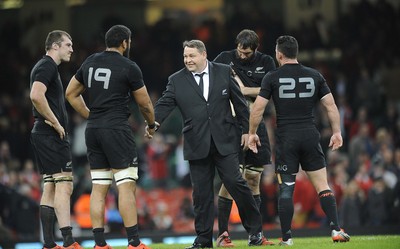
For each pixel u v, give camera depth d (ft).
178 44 331.16
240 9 337.72
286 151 121.29
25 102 306.35
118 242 192.85
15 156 282.97
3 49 343.87
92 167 115.55
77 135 263.90
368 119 281.13
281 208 121.60
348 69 307.99
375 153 244.22
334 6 333.62
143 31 339.77
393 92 309.22
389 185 218.18
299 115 121.29
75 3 350.23
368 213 208.23
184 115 121.29
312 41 322.14
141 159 257.75
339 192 220.02
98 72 113.60
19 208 214.48
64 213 119.75
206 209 121.39
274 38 323.37
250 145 121.29
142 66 327.88
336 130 121.90
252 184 130.11
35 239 198.70
